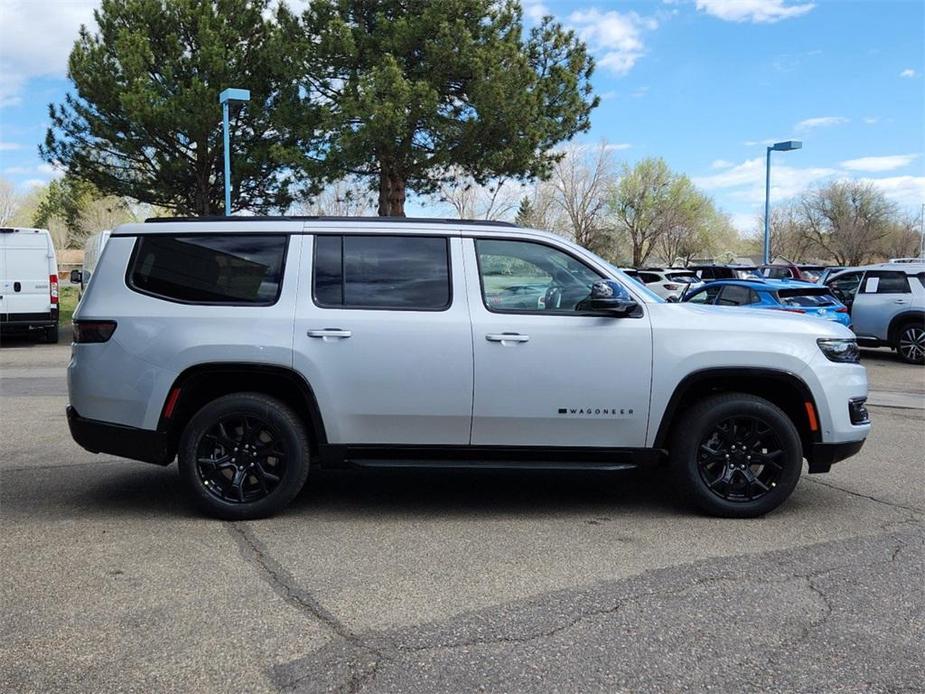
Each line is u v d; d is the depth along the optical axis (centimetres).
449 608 376
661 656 328
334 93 2325
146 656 325
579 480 627
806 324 522
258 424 505
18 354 1566
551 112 2461
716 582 410
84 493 571
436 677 310
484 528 500
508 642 340
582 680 308
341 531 491
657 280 2547
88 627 351
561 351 499
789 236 6694
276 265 508
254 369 494
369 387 496
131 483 600
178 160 2455
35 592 390
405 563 436
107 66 2325
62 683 303
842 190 6372
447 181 2539
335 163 2202
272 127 2419
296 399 518
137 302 505
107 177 2539
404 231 513
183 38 2372
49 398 1020
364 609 374
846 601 386
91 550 451
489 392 498
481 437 505
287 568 426
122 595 387
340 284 506
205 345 491
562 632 350
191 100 2212
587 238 5434
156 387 494
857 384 523
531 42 2473
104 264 515
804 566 434
